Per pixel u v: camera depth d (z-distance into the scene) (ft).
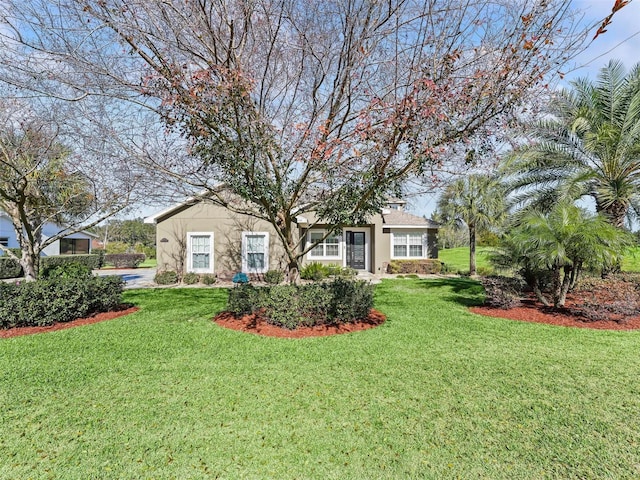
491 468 9.07
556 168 36.14
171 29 15.28
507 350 18.30
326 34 17.62
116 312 28.19
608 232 24.70
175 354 17.79
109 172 22.36
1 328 22.65
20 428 10.92
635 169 33.09
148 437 10.43
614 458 9.43
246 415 11.65
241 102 15.85
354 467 9.14
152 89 15.26
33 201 30.68
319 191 22.95
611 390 13.48
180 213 50.70
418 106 13.88
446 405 12.30
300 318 22.48
